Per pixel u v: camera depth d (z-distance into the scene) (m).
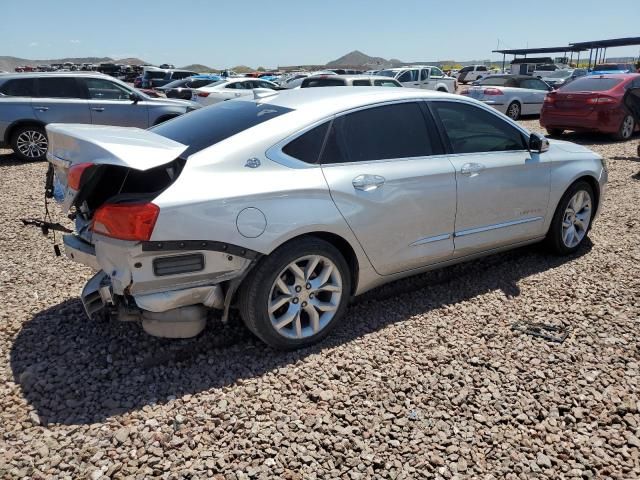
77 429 2.71
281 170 3.36
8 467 2.45
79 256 3.40
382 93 4.03
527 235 4.79
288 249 3.30
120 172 3.23
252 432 2.71
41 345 3.47
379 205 3.66
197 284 3.11
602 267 4.91
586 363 3.36
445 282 4.61
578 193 5.13
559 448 2.66
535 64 40.31
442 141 4.16
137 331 3.67
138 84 33.28
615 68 34.47
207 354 3.42
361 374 3.22
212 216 3.04
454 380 3.18
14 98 10.27
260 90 4.52
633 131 13.67
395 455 2.59
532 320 3.91
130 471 2.45
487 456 2.61
